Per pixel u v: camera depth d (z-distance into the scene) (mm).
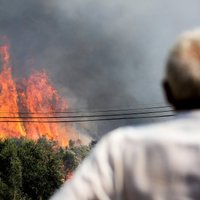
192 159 3422
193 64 3578
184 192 3375
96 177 3523
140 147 3559
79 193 3484
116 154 3580
